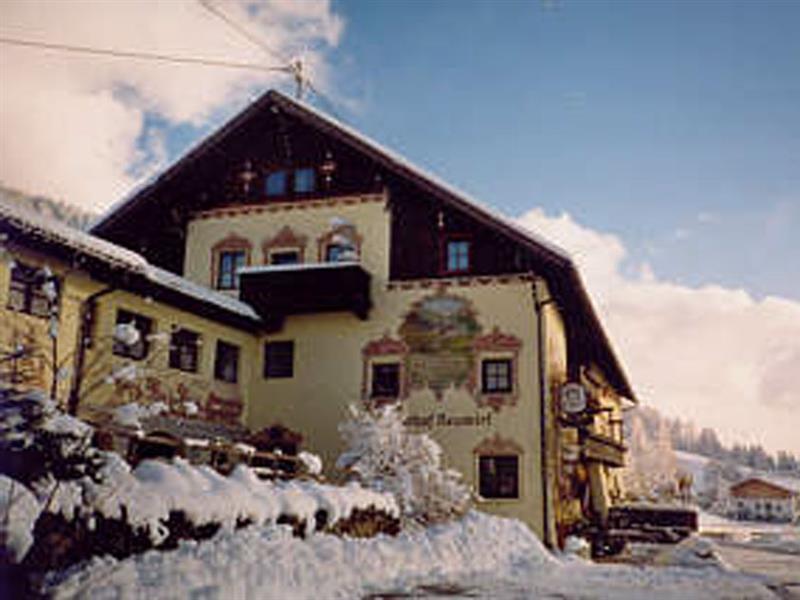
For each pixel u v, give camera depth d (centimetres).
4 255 1202
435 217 2198
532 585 1231
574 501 2252
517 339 2036
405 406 2083
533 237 1973
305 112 2325
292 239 2323
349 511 1304
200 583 850
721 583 1369
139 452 1730
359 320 2192
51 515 763
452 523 1634
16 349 1059
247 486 1101
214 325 2062
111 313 1678
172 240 2464
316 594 973
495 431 1998
